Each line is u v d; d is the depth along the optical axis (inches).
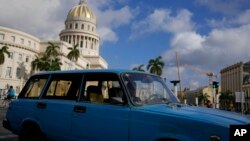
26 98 256.7
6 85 2847.0
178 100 211.8
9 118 263.3
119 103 189.6
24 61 3348.9
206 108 192.7
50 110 228.2
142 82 202.7
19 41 3312.0
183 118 161.8
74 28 4790.8
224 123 151.6
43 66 2955.2
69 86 227.1
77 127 208.1
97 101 204.4
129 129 180.9
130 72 204.1
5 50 2763.3
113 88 197.9
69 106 216.7
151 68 2903.5
